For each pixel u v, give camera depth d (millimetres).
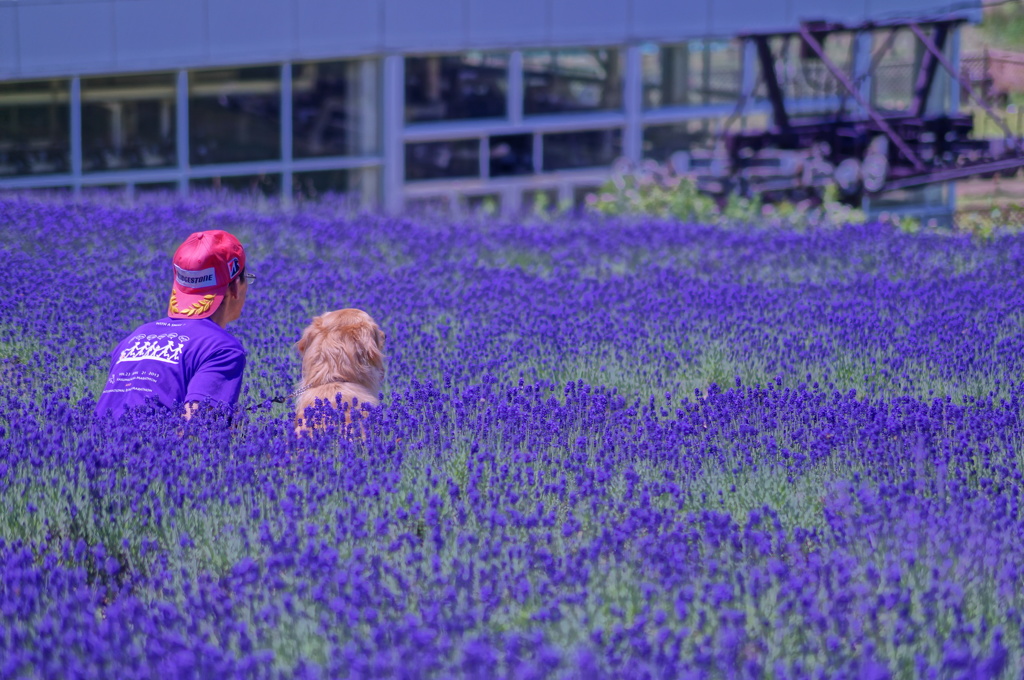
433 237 34406
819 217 44531
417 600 10734
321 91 57531
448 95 59625
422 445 14812
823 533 12383
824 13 65062
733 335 22156
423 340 20984
